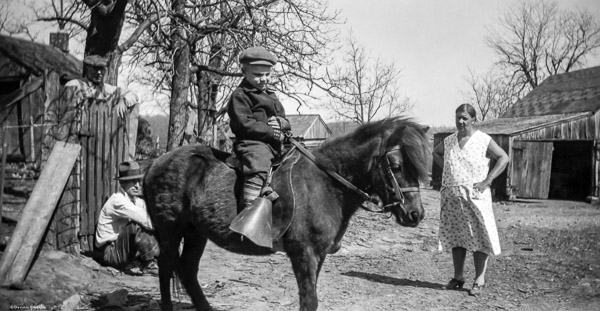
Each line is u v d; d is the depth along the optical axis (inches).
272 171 200.4
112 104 307.9
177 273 220.7
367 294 273.6
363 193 197.6
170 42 545.0
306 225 192.9
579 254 392.8
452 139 285.3
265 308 240.4
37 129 291.4
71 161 272.5
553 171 1133.7
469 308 250.2
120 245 281.7
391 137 196.5
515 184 954.7
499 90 2258.9
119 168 285.7
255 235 185.3
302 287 192.5
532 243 446.6
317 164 198.7
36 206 255.6
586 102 1107.9
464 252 284.5
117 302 234.5
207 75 686.5
